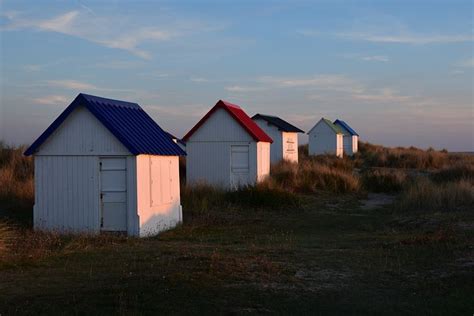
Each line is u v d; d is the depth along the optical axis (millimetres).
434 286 9961
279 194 23547
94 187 16969
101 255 12906
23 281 10336
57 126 17016
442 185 24391
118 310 8406
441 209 20797
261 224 19250
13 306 8672
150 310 8484
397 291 9742
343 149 63125
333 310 8664
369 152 64688
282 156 41594
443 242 13914
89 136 17000
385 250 13375
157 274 10492
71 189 17141
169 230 17953
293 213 22016
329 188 28891
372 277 10672
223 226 18844
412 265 11602
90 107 16844
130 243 15031
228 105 29297
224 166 28578
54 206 17234
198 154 28906
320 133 59812
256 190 23781
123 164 16906
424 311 8656
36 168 17359
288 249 13609
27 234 15547
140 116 19391
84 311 8398
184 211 21375
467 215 18453
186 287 9469
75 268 11477
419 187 23812
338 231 17609
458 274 10594
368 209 23375
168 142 19094
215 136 28734
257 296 9211
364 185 30234
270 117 43812
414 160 49469
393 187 29797
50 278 10586
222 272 10562
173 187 19109
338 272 11055
